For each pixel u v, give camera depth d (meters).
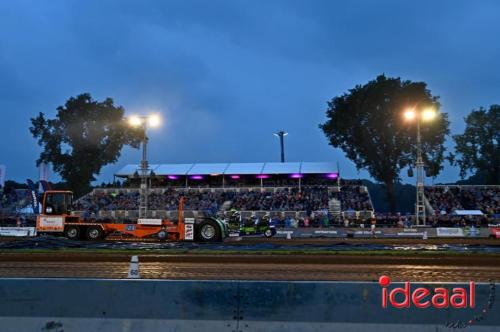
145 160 40.75
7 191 58.69
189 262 19.84
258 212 51.22
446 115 60.09
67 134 67.25
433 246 28.00
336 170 60.78
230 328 7.22
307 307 7.22
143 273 16.91
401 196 100.62
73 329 7.30
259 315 7.25
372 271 17.44
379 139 60.78
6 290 7.44
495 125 64.12
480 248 26.27
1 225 45.62
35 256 21.45
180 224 31.11
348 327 7.12
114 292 7.42
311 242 31.23
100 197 58.88
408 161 60.41
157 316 7.33
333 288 7.25
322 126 64.50
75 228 32.06
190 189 59.25
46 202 32.53
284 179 62.38
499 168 64.62
